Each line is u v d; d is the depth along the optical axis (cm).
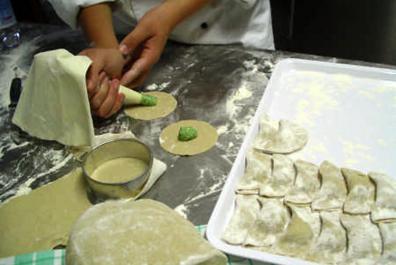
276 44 182
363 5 162
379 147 84
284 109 95
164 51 121
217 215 69
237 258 65
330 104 95
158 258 55
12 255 67
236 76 107
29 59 123
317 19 171
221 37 123
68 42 129
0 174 84
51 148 89
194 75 109
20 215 73
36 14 159
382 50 173
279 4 170
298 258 64
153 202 66
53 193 77
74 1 104
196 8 110
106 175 76
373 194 74
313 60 107
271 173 79
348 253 64
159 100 101
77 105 83
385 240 65
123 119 96
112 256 55
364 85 99
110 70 94
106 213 61
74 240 58
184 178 79
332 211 72
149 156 75
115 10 117
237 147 85
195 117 95
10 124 97
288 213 72
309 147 85
